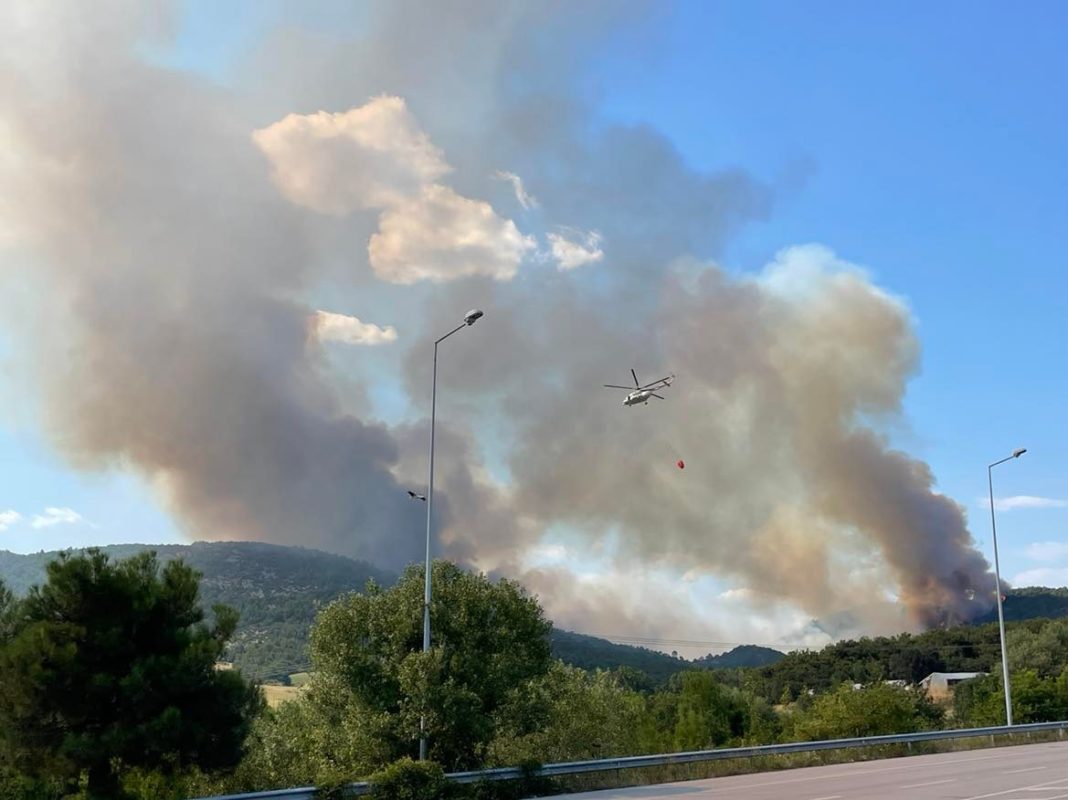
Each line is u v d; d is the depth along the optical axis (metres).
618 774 30.64
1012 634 102.88
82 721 21.70
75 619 22.41
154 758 22.06
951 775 29.27
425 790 23.95
